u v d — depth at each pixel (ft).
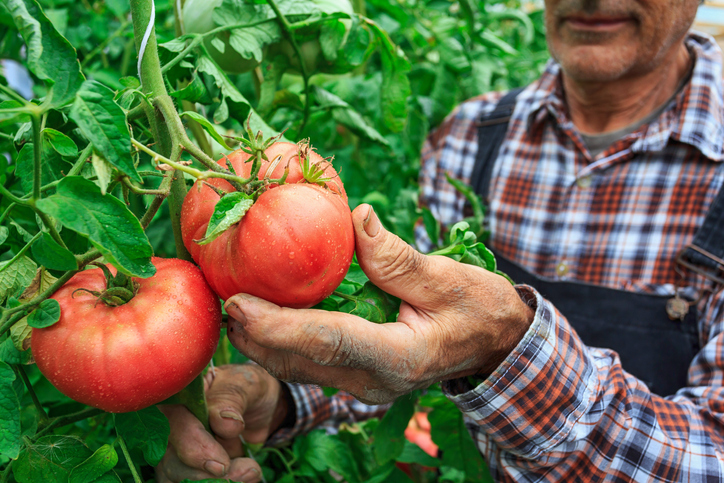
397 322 1.95
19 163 1.84
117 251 1.40
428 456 3.06
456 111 4.69
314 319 1.64
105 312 1.57
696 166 3.56
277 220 1.50
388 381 1.91
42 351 1.55
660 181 3.63
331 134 4.41
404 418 2.66
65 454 1.80
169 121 1.62
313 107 3.20
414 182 5.29
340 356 1.72
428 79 5.11
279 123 3.80
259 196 1.56
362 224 1.76
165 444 1.95
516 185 4.17
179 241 1.94
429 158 4.91
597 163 3.77
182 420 2.26
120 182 1.57
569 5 3.29
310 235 1.51
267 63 2.81
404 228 4.32
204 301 1.66
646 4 3.13
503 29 8.89
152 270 1.45
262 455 3.03
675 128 3.51
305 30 2.63
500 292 2.11
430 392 3.21
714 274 3.27
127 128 1.36
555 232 3.97
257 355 1.87
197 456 2.20
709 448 2.48
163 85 1.79
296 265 1.51
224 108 2.21
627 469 2.44
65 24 4.02
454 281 1.97
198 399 2.25
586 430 2.37
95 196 1.40
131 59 4.42
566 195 3.94
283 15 2.50
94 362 1.50
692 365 3.15
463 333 2.04
